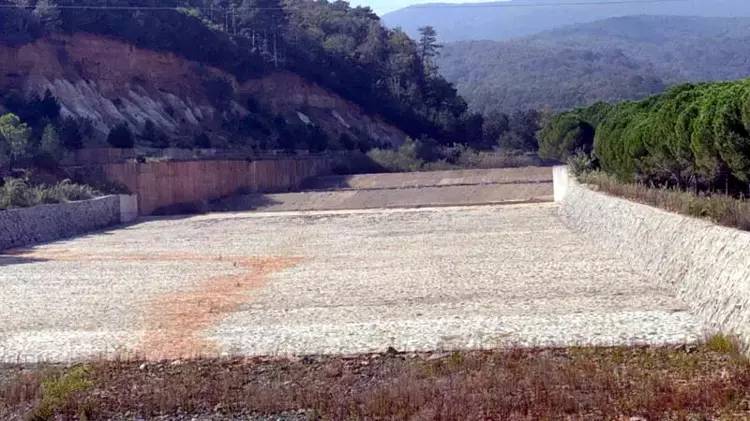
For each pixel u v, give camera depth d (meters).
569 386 11.70
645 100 38.84
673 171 29.11
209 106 87.88
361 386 12.29
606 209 30.97
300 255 31.31
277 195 65.50
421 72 121.94
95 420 11.32
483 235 36.44
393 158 84.69
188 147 75.88
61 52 75.62
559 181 53.19
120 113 77.12
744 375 11.62
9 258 31.92
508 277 22.89
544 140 67.69
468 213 48.78
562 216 43.41
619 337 14.38
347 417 10.93
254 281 23.97
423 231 40.00
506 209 50.28
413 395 11.45
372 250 32.25
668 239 21.02
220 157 69.25
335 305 19.30
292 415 11.16
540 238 33.88
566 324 15.78
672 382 11.57
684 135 25.97
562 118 63.53
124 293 22.12
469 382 11.97
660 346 13.59
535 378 12.02
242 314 18.42
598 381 11.77
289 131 89.81
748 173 21.91
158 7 92.38
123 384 12.80
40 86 71.44
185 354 14.52
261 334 16.02
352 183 71.31
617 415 10.48
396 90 113.44
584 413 10.63
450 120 110.69
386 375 12.76
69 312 19.33
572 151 61.31
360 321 17.09
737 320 13.84
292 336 15.70
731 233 16.05
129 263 29.55
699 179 27.28
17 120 56.09
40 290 23.12
